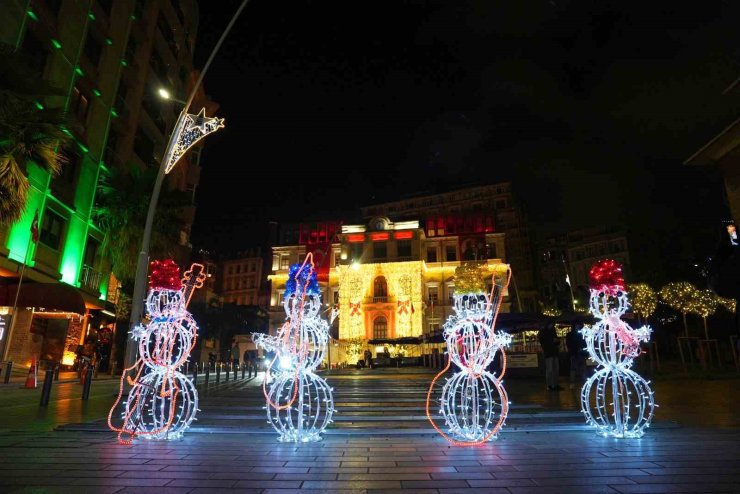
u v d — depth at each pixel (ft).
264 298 269.03
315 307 20.80
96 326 88.63
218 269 286.05
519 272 222.48
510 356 69.77
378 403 33.37
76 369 78.33
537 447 18.58
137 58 101.19
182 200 82.23
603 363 21.52
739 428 22.47
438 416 26.11
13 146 45.65
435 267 180.96
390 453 17.51
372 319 171.94
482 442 19.42
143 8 104.17
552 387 44.62
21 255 65.51
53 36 71.05
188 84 128.88
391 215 258.57
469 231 185.78
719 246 18.28
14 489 12.68
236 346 181.78
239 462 16.01
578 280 246.47
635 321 73.67
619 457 16.66
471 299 21.85
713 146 20.95
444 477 14.06
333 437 20.89
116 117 91.04
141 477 14.02
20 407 32.04
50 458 16.58
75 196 78.54
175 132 42.29
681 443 19.08
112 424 23.34
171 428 21.31
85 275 81.97
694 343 105.19
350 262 179.42
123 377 22.79
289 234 202.18
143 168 104.32
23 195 46.65
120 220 77.36
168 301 21.66
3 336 63.46
